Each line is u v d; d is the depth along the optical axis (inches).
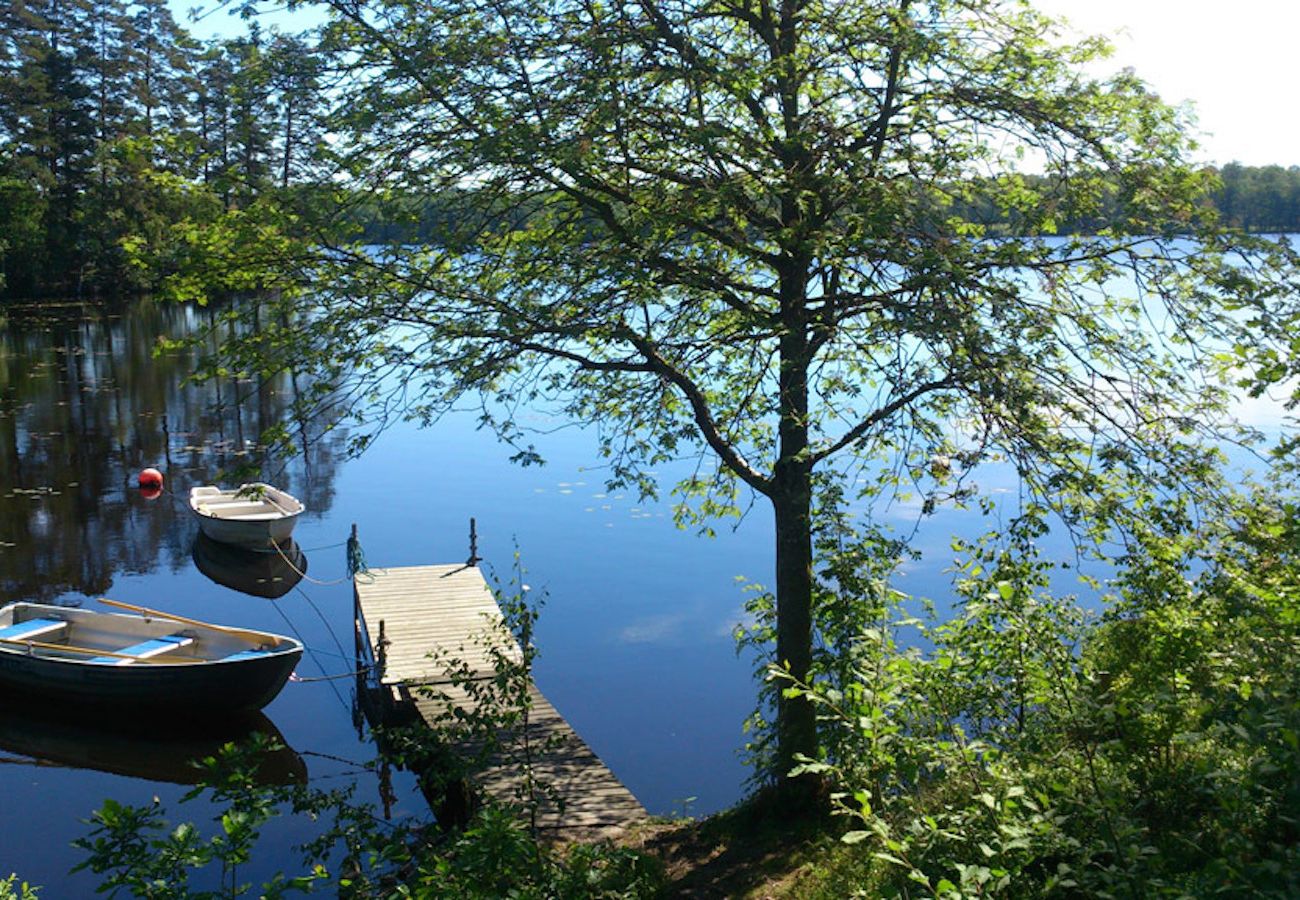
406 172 280.5
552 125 269.7
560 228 317.4
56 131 2022.6
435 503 932.0
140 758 487.5
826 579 306.0
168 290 292.2
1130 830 153.5
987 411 259.0
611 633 610.2
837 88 321.7
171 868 159.6
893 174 292.8
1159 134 295.9
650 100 302.4
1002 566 244.7
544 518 871.1
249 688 523.8
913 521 746.8
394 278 288.0
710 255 341.7
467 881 191.9
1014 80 293.7
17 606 602.5
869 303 288.5
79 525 859.4
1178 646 203.8
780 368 291.1
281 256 286.0
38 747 495.8
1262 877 135.1
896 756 177.5
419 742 273.0
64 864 387.9
